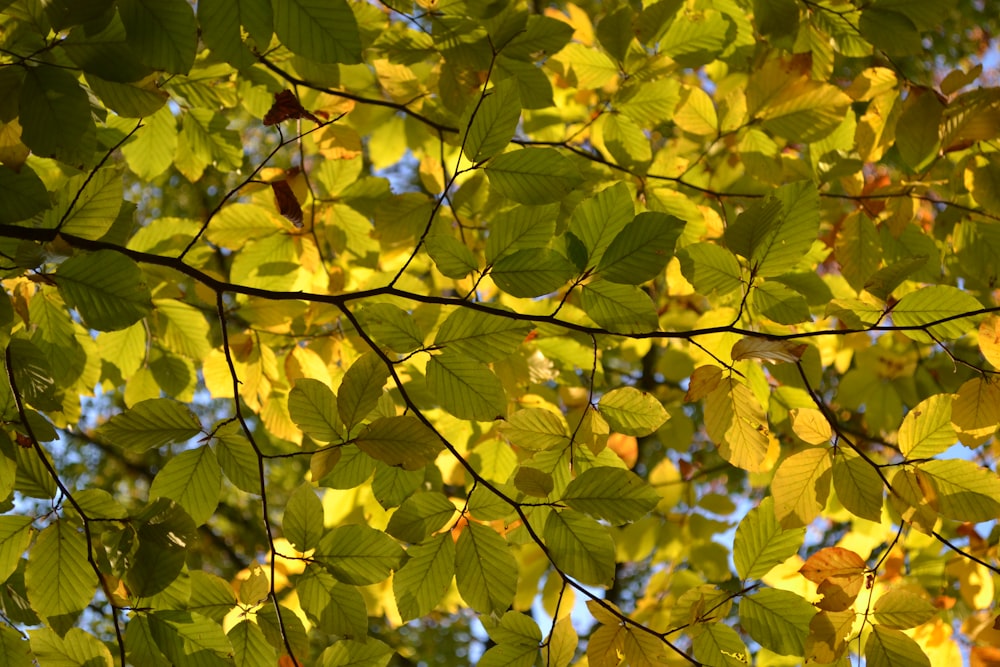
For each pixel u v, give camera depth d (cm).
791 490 162
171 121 188
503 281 154
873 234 182
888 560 193
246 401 191
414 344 156
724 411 160
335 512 198
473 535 157
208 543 471
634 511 155
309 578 158
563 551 156
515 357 187
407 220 188
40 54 151
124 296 151
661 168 197
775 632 162
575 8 190
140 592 153
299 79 191
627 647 158
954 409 161
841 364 225
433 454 155
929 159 179
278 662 162
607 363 338
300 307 188
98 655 154
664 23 175
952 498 160
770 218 153
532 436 161
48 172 176
